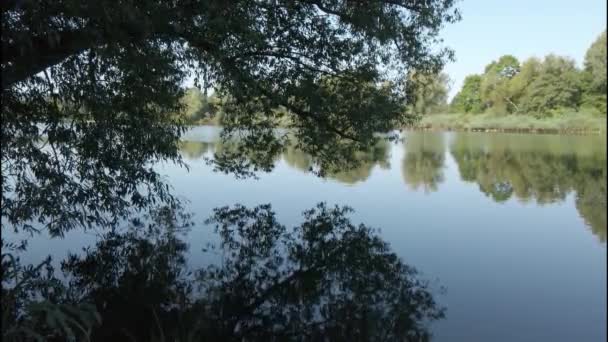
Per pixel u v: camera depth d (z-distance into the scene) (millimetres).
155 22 5199
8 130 6070
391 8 8609
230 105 9672
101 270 6449
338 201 12609
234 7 5922
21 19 4598
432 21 8820
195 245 8000
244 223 9789
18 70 5219
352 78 9094
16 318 3559
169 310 5277
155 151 6879
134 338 4543
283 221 10133
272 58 8453
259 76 8250
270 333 4996
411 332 4906
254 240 8539
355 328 5090
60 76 5840
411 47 8883
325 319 5344
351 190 14406
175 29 5441
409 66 9312
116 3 4613
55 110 6277
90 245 7512
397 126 10156
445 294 6023
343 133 9680
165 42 5781
